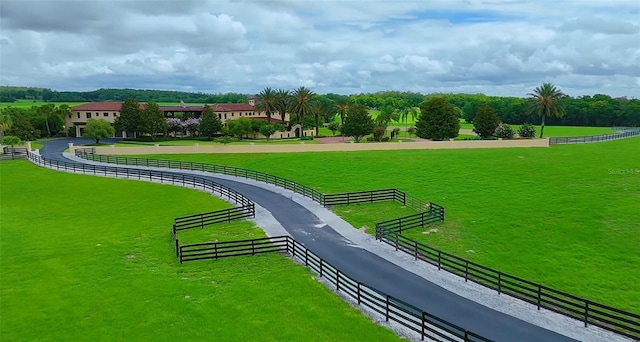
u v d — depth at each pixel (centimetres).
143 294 2592
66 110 12412
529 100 10600
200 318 2300
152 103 11456
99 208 4738
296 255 3177
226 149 8138
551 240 3659
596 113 17650
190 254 3106
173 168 6931
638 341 2144
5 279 2862
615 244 3541
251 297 2528
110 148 8169
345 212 4453
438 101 9938
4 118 10256
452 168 6456
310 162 7069
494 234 3819
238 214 4184
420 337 2112
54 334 2180
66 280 2827
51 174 6500
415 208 4588
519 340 2133
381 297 2580
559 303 2633
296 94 12419
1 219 4372
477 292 2673
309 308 2391
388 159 7206
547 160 7025
